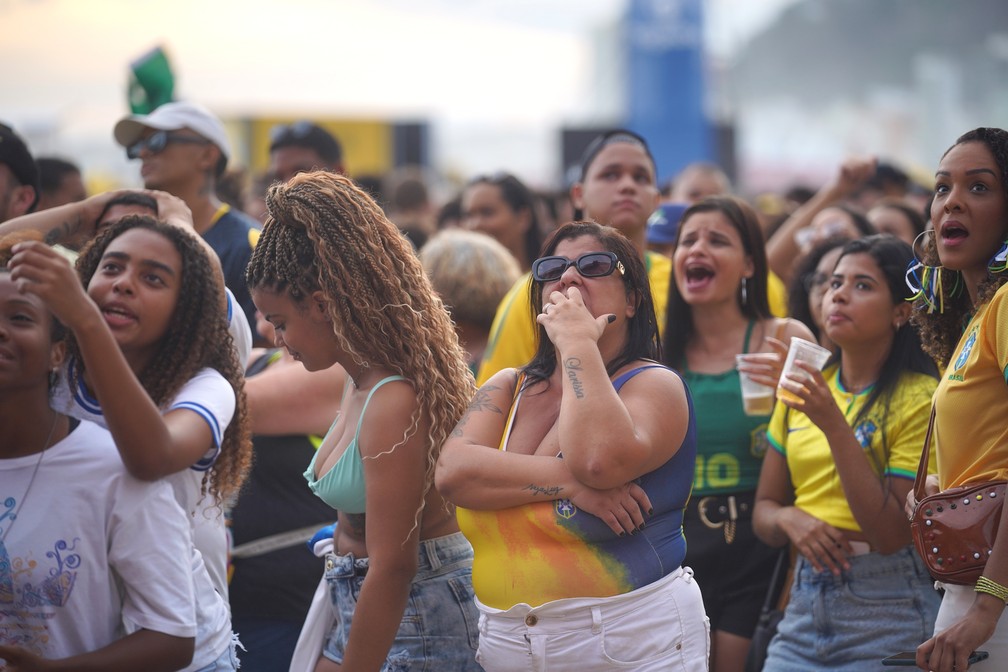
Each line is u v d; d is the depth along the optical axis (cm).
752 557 1051
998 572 707
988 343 746
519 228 1794
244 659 1019
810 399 888
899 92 12381
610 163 1292
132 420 619
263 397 985
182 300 723
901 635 896
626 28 3209
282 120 3600
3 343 622
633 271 739
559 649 684
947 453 772
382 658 734
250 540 1020
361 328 741
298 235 746
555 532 685
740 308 1125
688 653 704
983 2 11188
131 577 643
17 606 636
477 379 1188
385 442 731
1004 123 11006
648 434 677
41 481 638
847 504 933
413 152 3603
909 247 985
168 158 1192
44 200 1722
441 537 784
